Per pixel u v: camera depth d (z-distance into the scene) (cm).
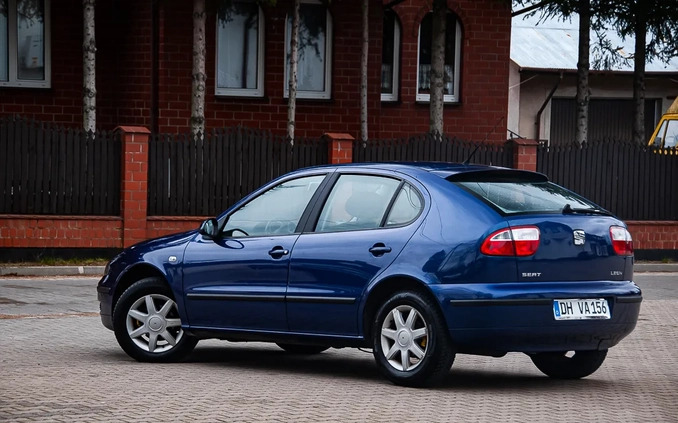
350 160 2347
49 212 2147
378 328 948
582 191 2555
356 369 1062
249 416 798
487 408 853
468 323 904
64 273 2055
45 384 932
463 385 973
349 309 961
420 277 923
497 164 2489
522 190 970
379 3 2983
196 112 2469
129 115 2792
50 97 2786
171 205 2242
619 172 2581
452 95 3294
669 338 1366
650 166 2605
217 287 1039
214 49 2844
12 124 2114
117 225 2178
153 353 1079
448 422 791
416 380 930
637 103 3155
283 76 2909
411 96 3266
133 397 872
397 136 3256
